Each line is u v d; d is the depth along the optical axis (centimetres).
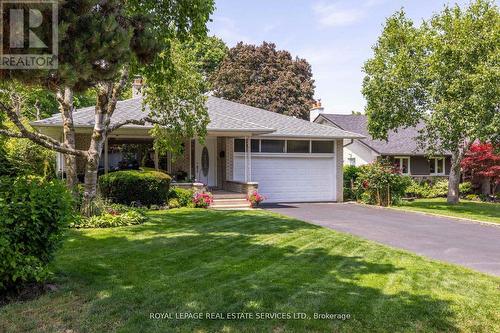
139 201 1493
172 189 1620
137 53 558
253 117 2138
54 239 561
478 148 2398
